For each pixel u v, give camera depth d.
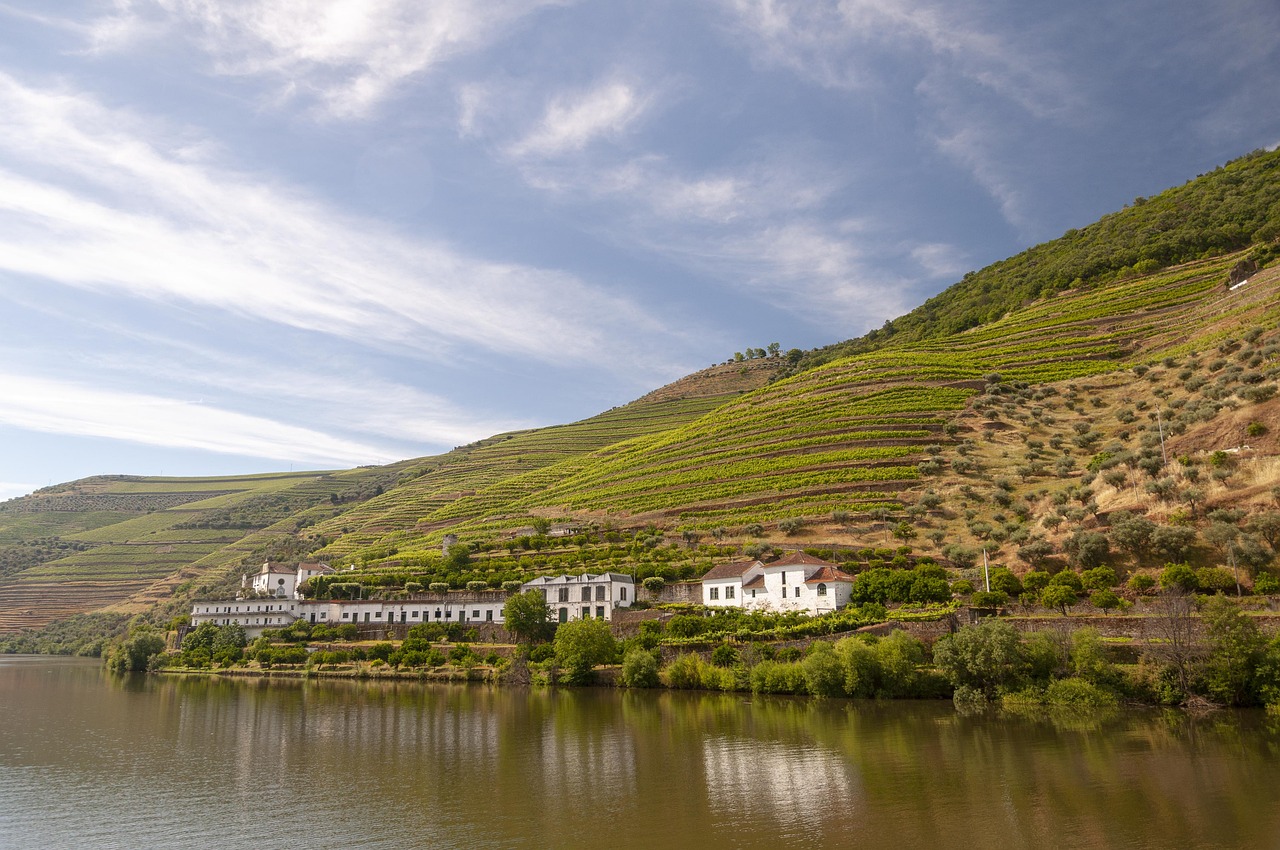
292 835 45.56
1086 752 57.97
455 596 146.12
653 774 56.81
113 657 157.00
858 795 49.66
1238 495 99.38
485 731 75.62
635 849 41.41
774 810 47.34
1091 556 102.38
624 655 107.38
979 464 156.75
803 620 102.12
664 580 134.38
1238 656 70.38
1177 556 95.19
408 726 79.44
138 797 54.28
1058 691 75.06
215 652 147.62
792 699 87.69
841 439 181.25
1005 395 191.12
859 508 147.75
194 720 86.44
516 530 185.00
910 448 169.12
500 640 130.75
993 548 118.19
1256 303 171.62
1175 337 192.88
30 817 49.62
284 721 84.44
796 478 167.50
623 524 170.12
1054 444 158.00
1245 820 42.50
